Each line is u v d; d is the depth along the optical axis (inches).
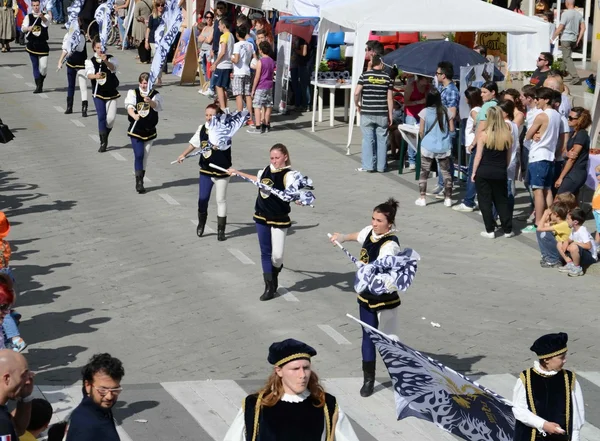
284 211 507.8
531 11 1189.7
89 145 863.1
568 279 573.9
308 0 983.0
